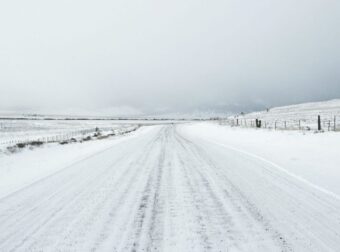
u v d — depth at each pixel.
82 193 6.54
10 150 17.66
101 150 16.05
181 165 9.95
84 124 102.62
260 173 8.22
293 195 5.91
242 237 3.92
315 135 16.14
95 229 4.35
